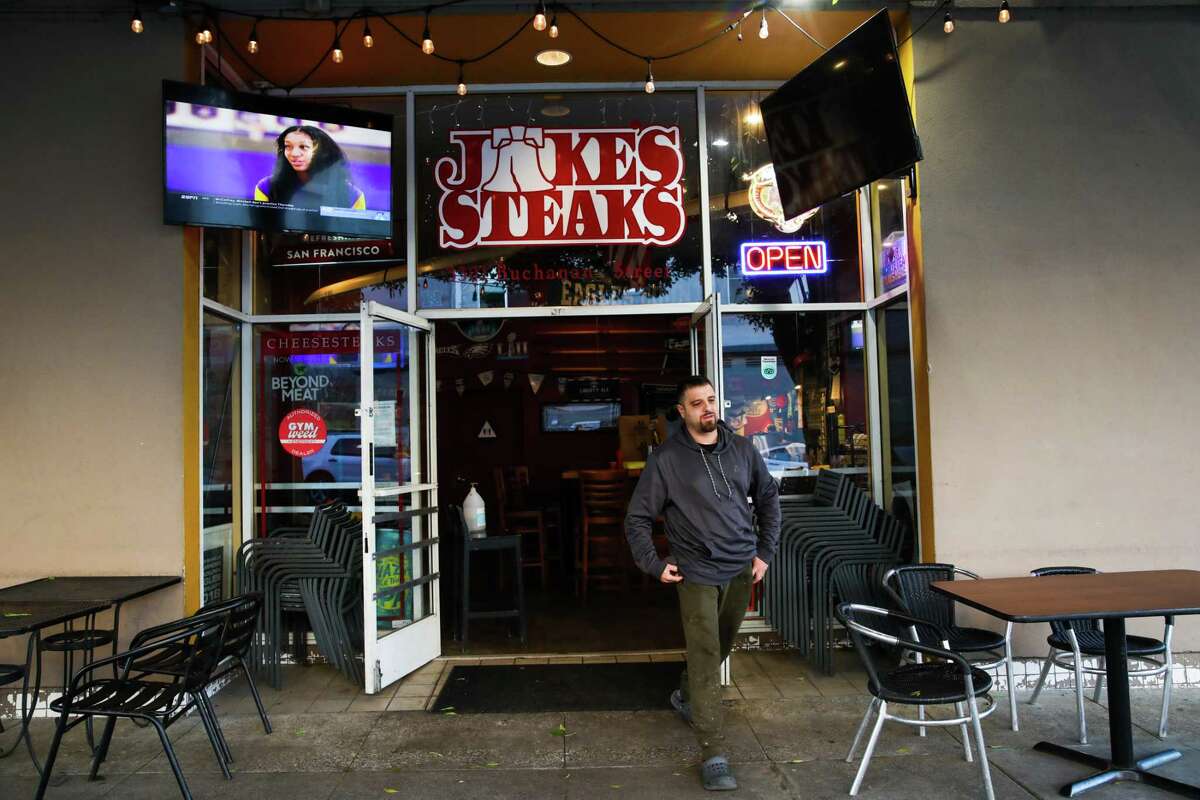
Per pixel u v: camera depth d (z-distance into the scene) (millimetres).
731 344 5176
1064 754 3418
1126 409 4414
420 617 4910
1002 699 4145
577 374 10234
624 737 3748
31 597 3664
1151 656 4293
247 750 3652
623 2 4355
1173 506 4379
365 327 4316
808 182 4520
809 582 4613
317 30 4484
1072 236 4457
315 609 4422
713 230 5184
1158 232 4480
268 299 5105
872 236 5184
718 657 3314
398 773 3400
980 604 3043
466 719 3992
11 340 4309
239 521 4988
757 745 3625
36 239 4336
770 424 5156
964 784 3197
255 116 4410
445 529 8445
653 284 5145
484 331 6379
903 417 4816
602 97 5227
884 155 3996
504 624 5859
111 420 4281
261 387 5082
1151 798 3029
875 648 4922
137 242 4328
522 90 5176
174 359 4297
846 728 3795
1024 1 4523
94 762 3350
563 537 7520
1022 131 4492
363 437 4312
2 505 4266
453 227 5129
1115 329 4438
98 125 4363
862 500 4691
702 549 3354
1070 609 2936
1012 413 4398
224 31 4492
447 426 10250
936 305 4418
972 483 4375
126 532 4254
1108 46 4539
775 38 4691
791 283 5180
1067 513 4367
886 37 3775
